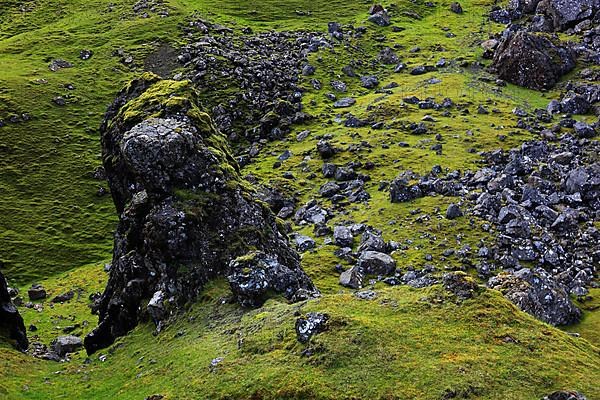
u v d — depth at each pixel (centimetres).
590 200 5178
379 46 11638
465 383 1895
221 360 2283
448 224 4981
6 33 13362
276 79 9875
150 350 2867
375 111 8338
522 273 3900
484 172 5822
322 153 7081
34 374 2944
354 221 5378
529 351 2098
